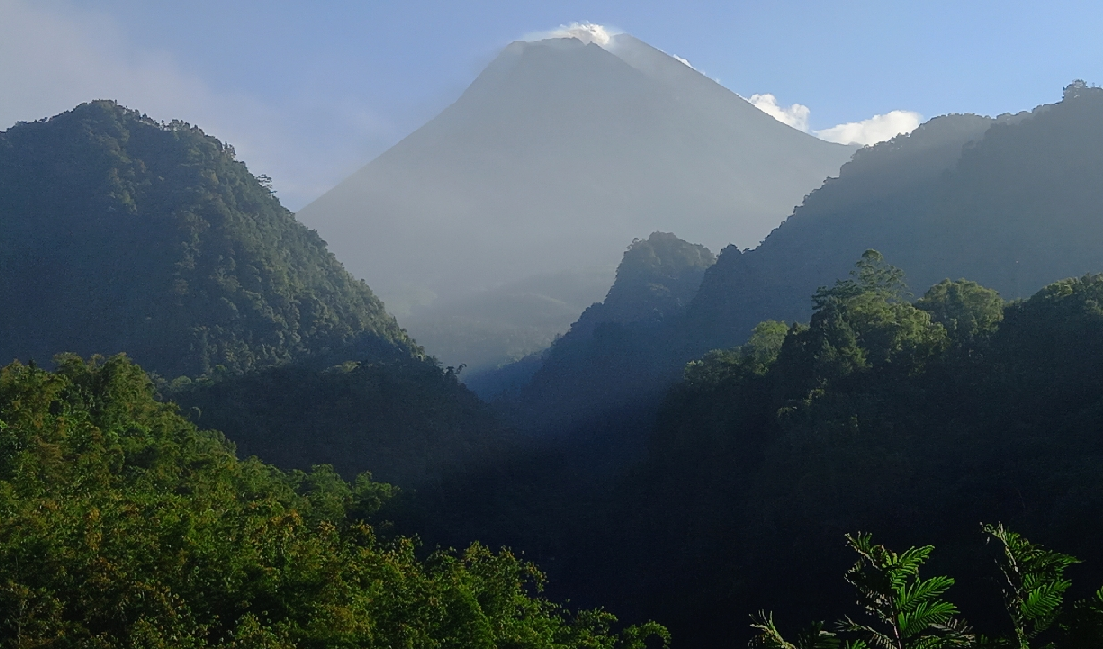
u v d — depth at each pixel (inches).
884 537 1577.3
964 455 1681.8
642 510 2341.3
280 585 665.6
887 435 1785.2
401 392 3186.5
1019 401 1739.7
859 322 2156.7
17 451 1013.8
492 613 811.4
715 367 2795.3
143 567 619.8
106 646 540.1
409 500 2421.3
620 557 2185.0
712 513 2057.1
